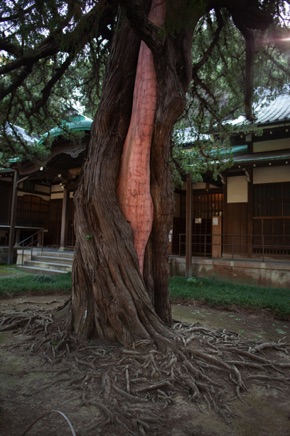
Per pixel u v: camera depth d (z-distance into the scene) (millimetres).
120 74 4164
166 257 4355
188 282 9047
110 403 2672
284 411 2766
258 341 4617
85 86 7734
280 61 6734
